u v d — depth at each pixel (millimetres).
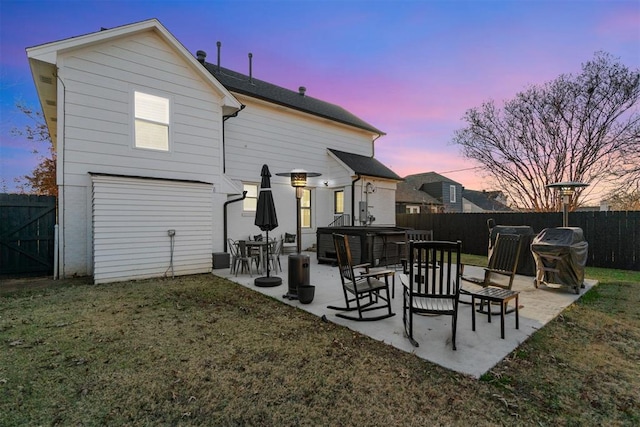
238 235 9555
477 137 12977
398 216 13484
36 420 1939
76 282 5762
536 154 11805
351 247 7625
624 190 10562
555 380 2512
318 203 11625
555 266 5367
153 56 6965
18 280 5906
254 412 2061
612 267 8102
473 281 4109
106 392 2254
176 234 6566
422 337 3334
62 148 5934
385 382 2436
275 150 10523
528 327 3645
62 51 5887
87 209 6195
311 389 2336
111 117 6438
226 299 4797
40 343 3061
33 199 6258
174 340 3191
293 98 12062
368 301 4738
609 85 10109
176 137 7293
